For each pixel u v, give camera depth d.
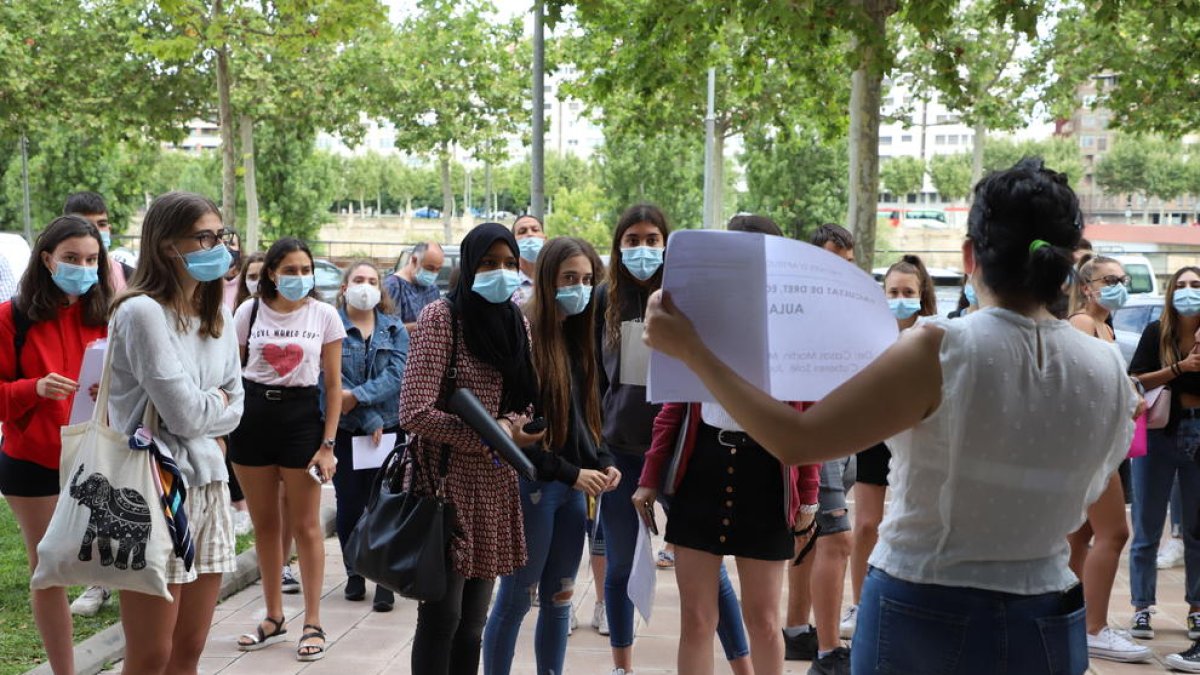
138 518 3.47
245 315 5.61
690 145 39.97
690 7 12.08
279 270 5.48
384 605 6.18
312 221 41.06
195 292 3.74
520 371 4.08
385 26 28.53
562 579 4.57
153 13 25.14
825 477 4.94
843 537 4.98
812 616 6.14
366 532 3.94
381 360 6.34
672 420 4.27
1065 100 25.91
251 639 5.50
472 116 32.38
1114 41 21.56
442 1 31.91
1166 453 5.88
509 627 4.47
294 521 5.51
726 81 26.38
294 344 5.48
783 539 4.09
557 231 41.28
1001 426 2.40
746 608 4.13
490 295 3.92
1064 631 2.50
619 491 4.99
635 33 13.64
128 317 3.51
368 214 108.25
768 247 2.55
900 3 11.55
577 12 13.58
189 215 3.61
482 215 87.88
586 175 82.31
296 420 5.46
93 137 31.12
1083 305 5.84
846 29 11.12
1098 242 40.00
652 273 5.05
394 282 8.12
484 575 4.00
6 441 4.45
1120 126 23.02
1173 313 5.81
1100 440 2.48
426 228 73.50
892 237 61.06
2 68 24.66
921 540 2.50
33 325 4.41
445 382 3.94
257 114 27.52
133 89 25.45
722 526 4.05
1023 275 2.43
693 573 4.11
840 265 2.64
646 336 2.58
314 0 14.60
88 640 5.26
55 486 4.46
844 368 2.59
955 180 86.62
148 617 3.60
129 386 3.57
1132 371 5.95
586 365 4.50
